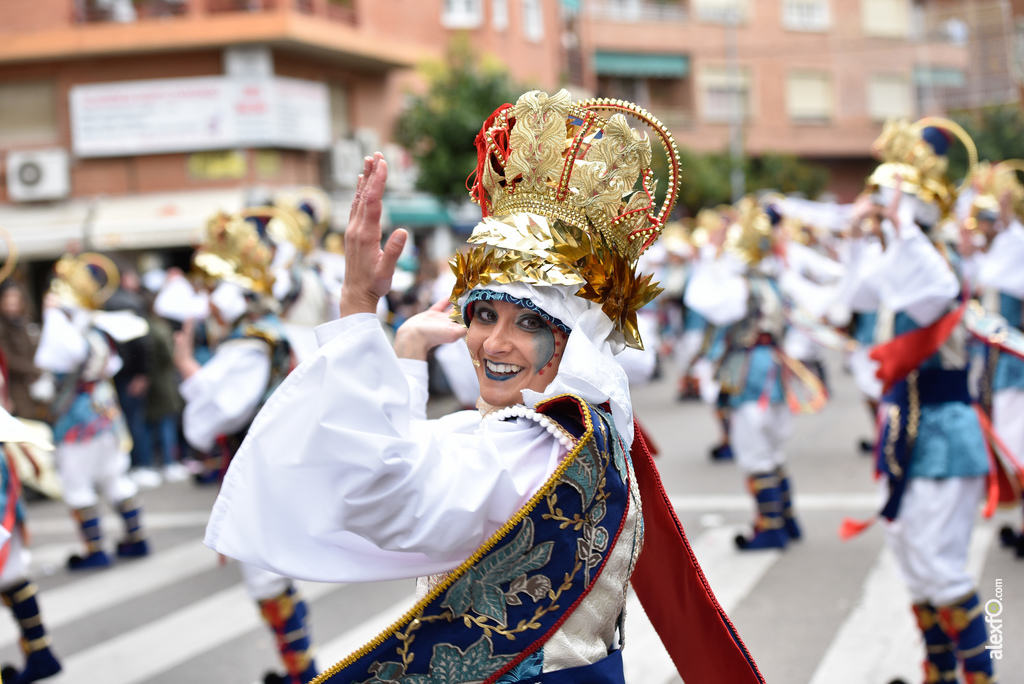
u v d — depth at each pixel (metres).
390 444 1.61
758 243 6.59
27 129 16.84
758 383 6.17
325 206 6.37
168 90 16.30
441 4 21.38
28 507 9.26
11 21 16.39
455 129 17.58
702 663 2.08
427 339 2.03
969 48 31.31
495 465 1.72
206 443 4.50
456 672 1.74
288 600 4.23
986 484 3.73
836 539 6.16
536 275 1.82
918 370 3.78
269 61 16.42
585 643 1.79
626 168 1.91
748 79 32.34
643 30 29.92
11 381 9.04
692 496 7.58
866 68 33.72
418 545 1.67
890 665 4.22
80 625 5.61
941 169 3.99
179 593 6.11
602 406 1.90
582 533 1.77
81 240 15.61
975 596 3.64
